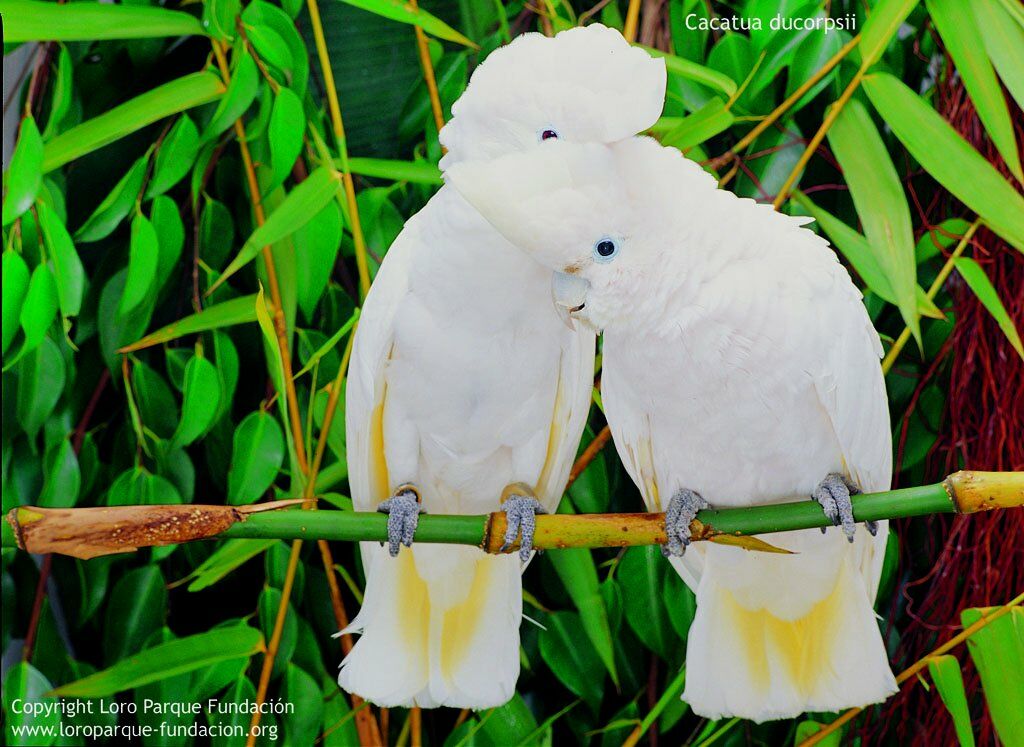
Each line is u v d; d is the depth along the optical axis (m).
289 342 2.13
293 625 2.19
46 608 2.24
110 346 2.23
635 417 1.72
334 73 2.33
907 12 1.99
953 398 2.18
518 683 2.35
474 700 1.77
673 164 1.50
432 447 1.84
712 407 1.59
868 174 2.02
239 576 2.37
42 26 1.98
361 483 1.83
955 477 1.46
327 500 2.14
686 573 1.88
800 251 1.58
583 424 1.85
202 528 1.48
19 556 2.29
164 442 2.20
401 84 2.35
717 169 2.29
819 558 1.69
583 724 2.31
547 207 1.34
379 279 1.74
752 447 1.63
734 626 1.75
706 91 2.21
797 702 1.71
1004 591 2.12
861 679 1.68
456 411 1.77
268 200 2.21
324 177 2.05
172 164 2.16
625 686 2.29
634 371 1.58
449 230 1.61
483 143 1.49
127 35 2.04
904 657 2.24
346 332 2.21
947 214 2.26
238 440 2.13
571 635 2.22
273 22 2.12
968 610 1.94
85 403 2.29
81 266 2.06
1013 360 2.14
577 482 2.20
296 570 2.22
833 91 2.19
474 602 1.80
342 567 2.28
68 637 2.35
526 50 1.47
